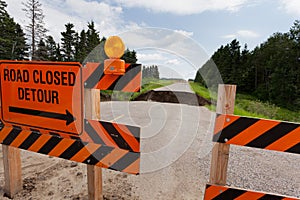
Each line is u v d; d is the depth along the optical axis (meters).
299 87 26.23
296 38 33.06
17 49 26.53
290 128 1.32
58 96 1.63
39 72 1.67
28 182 2.70
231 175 3.33
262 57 35.53
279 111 20.61
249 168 3.63
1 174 2.96
